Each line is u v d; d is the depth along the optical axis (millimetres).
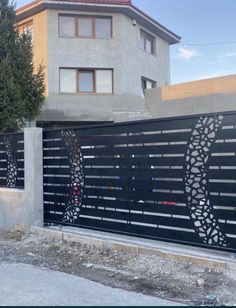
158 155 6098
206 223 5531
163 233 6031
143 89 23578
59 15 20734
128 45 21750
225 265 5156
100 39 21172
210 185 5484
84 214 7234
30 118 13602
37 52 20875
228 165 5301
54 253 6613
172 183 5926
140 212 6336
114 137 6730
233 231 5262
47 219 8008
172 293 4684
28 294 4730
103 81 21328
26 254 6637
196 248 6012
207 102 15789
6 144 8930
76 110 20156
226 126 5324
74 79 20969
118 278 5297
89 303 4383
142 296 4598
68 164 7555
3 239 7703
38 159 8039
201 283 4891
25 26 21641
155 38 24828
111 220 6766
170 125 5945
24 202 8203
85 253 6457
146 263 5711
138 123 6355
